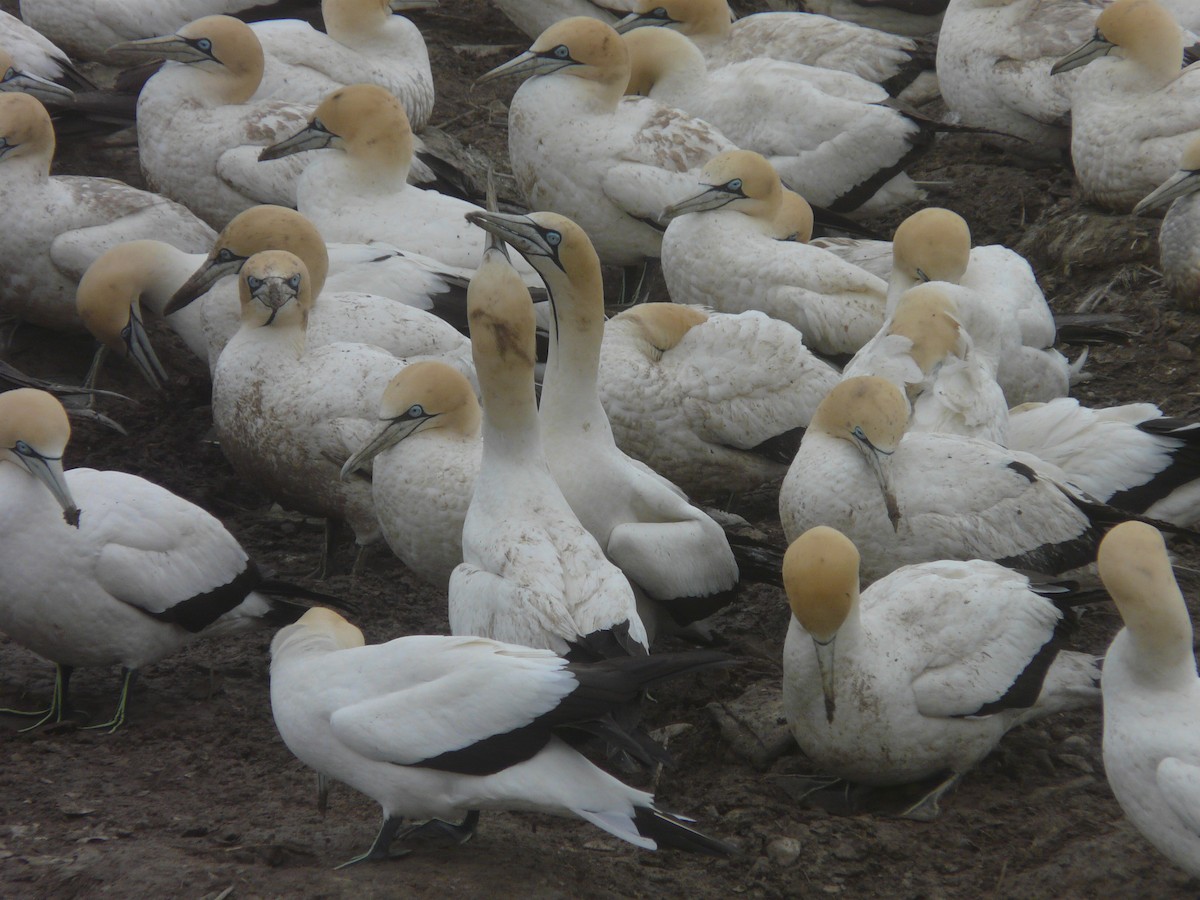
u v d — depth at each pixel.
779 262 17.45
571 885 10.16
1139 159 20.39
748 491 16.36
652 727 12.71
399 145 18.70
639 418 15.21
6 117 17.86
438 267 17.59
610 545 12.59
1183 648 10.02
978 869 10.91
